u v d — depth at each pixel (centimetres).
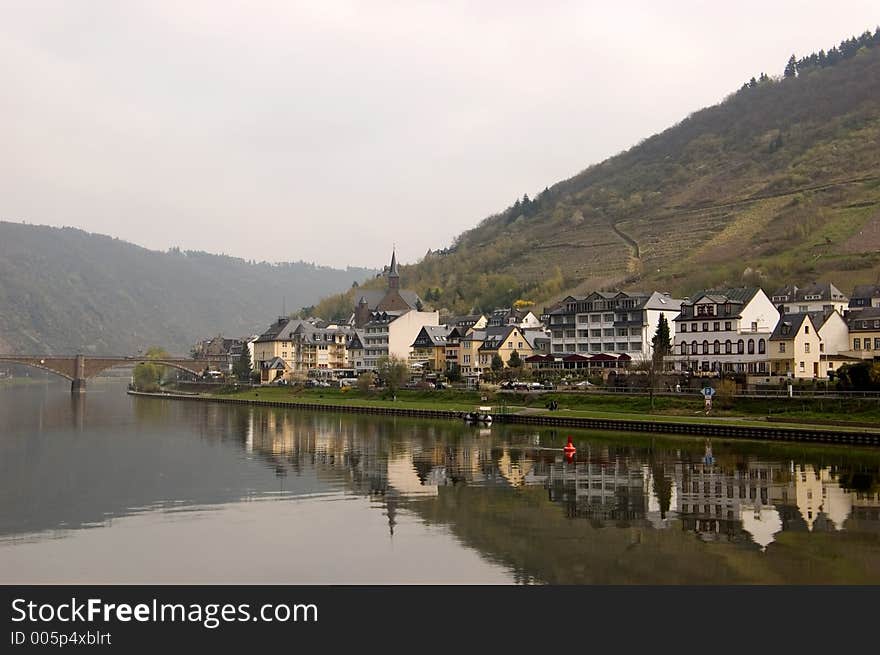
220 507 7062
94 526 6325
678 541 5841
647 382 16012
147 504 7181
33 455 10475
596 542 5828
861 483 8000
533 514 6738
